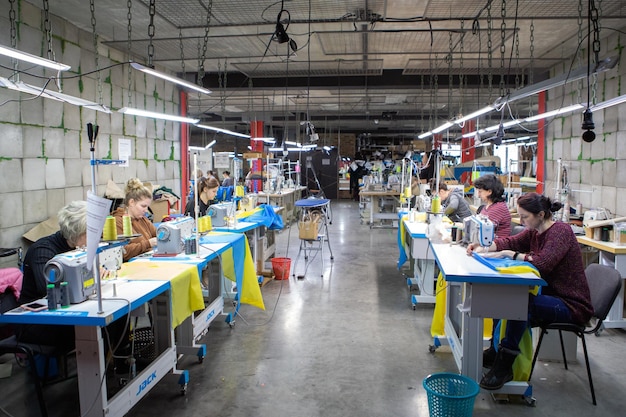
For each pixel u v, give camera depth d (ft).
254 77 29.81
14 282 10.41
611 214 18.81
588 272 10.16
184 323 10.91
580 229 15.99
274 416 8.75
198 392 9.65
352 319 14.20
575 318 9.03
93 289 7.60
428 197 18.84
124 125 22.24
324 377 10.33
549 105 25.08
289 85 29.99
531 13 17.03
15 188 15.16
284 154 37.68
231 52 23.58
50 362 10.23
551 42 21.11
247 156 38.83
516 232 13.62
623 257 12.91
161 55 23.88
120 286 8.28
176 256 10.81
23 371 10.66
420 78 29.45
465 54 23.72
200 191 17.70
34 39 15.98
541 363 11.08
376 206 35.35
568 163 22.66
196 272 9.86
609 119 18.98
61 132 17.44
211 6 16.37
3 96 14.58
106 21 18.11
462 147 48.21
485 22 18.40
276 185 34.73
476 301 8.50
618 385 9.95
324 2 16.34
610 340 12.53
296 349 11.87
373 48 22.82
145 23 18.37
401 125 63.77
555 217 17.61
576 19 16.97
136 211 11.75
